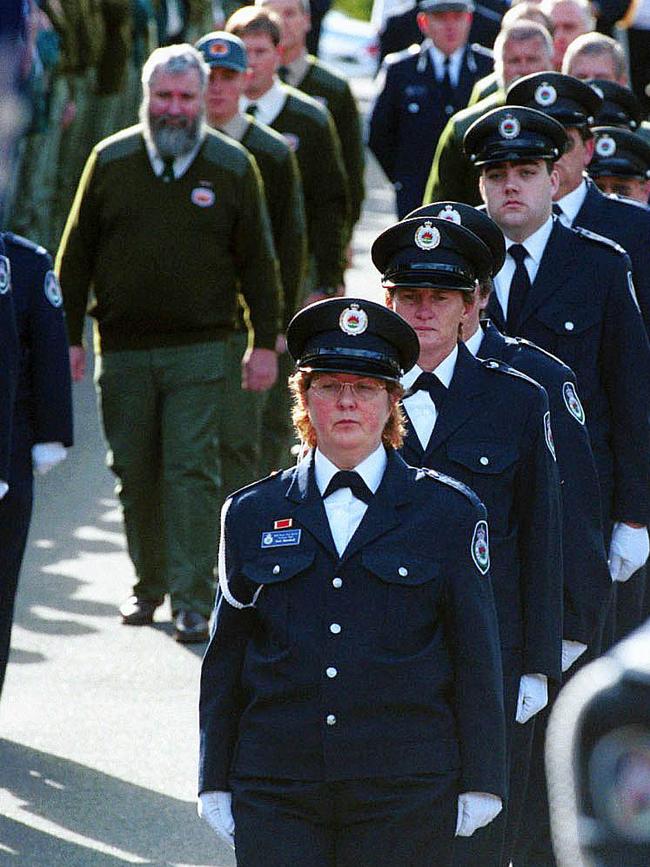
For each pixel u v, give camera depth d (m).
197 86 20.95
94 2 36.03
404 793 10.75
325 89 29.66
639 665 5.64
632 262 16.61
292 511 11.07
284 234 23.92
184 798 16.58
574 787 5.68
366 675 10.77
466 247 12.86
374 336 10.97
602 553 13.77
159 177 21.11
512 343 13.82
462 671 10.89
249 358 21.94
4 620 17.03
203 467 21.31
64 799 16.48
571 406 13.73
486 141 15.03
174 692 19.42
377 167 58.31
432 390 12.97
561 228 15.28
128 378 21.47
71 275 21.62
